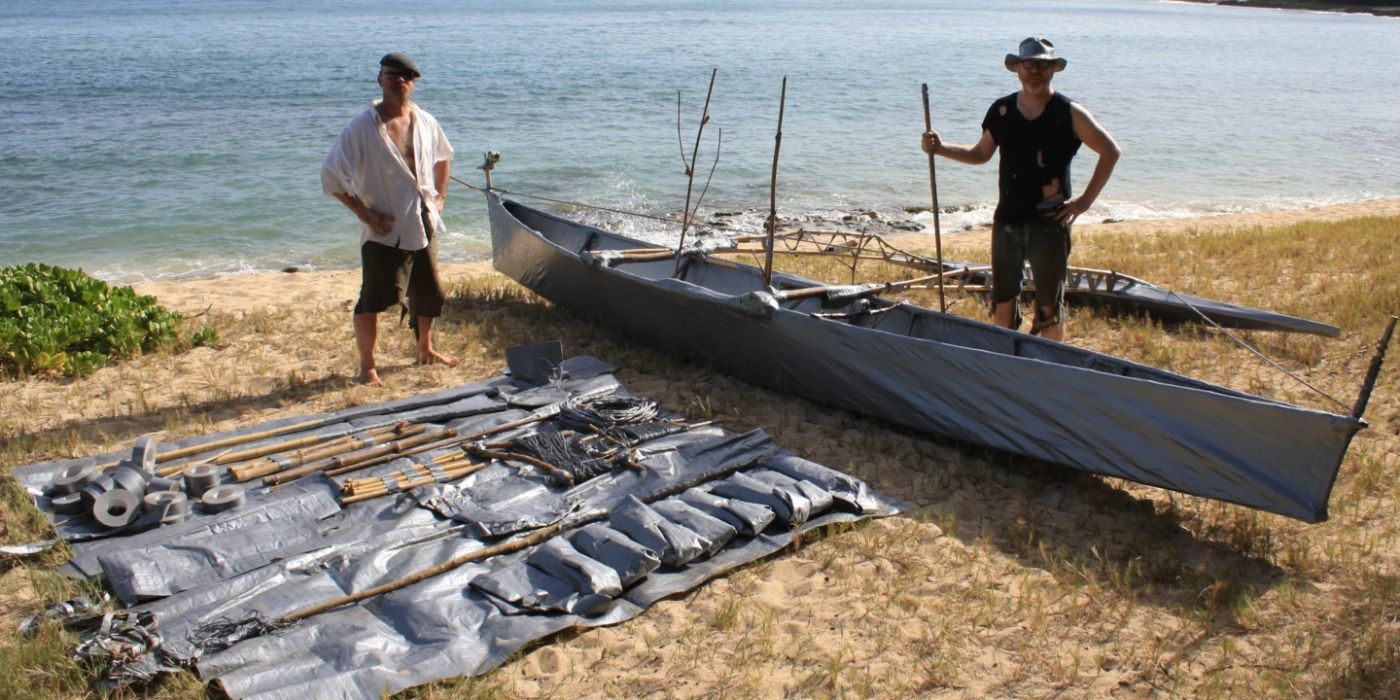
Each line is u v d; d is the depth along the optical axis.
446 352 8.11
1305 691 4.06
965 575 4.91
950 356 6.11
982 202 18.92
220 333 8.72
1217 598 4.70
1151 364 7.75
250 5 124.62
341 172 6.78
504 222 9.59
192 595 4.50
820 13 111.00
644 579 4.77
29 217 16.53
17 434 6.39
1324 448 4.87
